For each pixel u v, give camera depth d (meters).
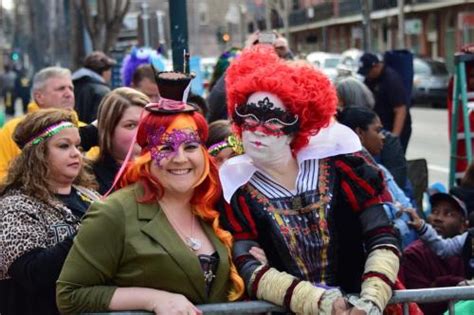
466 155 8.72
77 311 3.27
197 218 3.41
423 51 42.34
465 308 3.91
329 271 3.42
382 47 44.81
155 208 3.32
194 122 3.34
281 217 3.39
